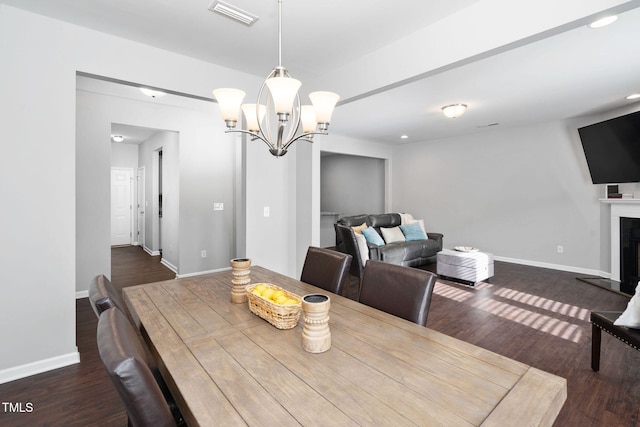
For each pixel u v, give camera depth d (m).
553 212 5.20
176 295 1.81
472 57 2.00
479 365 1.08
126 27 2.27
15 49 2.07
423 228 5.98
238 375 1.01
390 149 7.62
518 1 1.78
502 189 5.80
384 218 6.11
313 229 3.50
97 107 4.01
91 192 4.00
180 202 4.68
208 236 4.96
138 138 6.54
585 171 4.85
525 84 3.43
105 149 4.08
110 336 0.89
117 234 7.48
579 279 4.55
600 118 4.64
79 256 3.94
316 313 1.16
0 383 2.07
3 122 2.05
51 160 2.21
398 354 1.15
